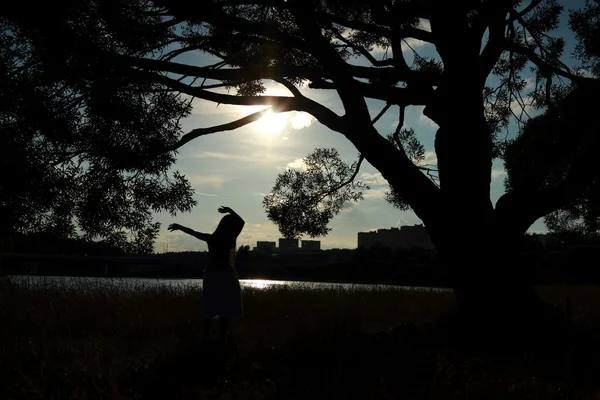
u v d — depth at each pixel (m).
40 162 8.97
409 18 10.05
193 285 16.69
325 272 76.12
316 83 10.82
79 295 12.91
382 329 9.28
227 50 11.73
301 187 13.41
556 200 9.51
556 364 6.89
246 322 9.65
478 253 9.21
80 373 5.21
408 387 5.33
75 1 8.21
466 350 7.69
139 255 10.34
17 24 8.71
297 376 5.41
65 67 8.99
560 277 43.88
